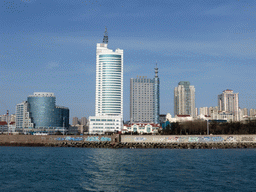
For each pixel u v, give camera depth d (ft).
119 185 309.63
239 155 628.28
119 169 420.77
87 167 442.91
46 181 333.01
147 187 299.58
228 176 359.46
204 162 498.69
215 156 604.90
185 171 399.03
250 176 359.87
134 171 401.29
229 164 471.62
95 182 326.24
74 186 306.35
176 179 340.39
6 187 302.45
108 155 636.48
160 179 341.00
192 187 297.94
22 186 307.17
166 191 281.54
